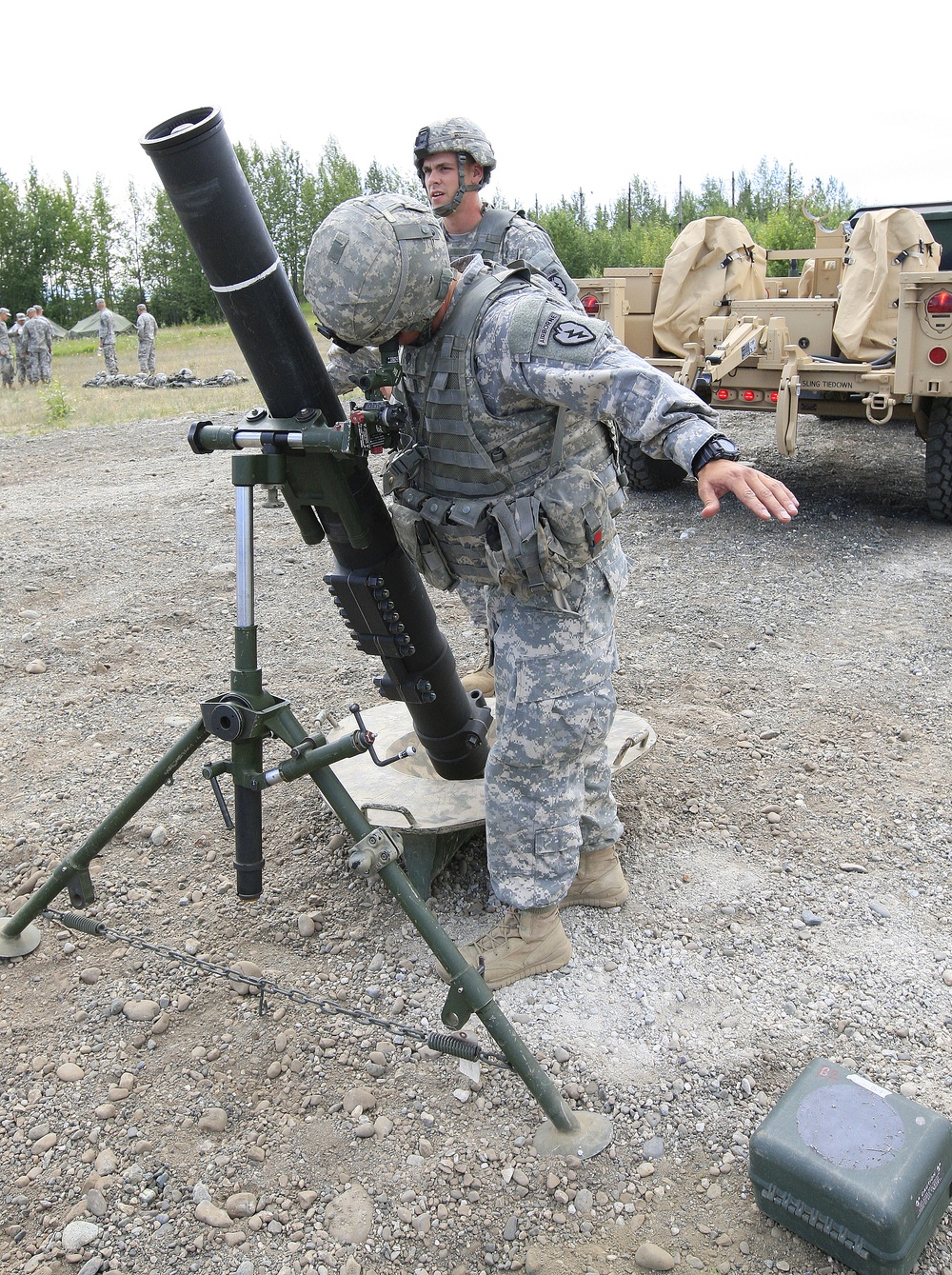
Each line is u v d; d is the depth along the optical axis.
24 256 54.34
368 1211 2.10
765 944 2.84
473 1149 2.24
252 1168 2.21
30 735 4.16
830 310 7.07
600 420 2.42
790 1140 1.96
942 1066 2.40
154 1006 2.67
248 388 16.84
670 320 7.84
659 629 5.08
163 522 7.51
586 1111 2.30
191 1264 2.01
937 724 4.04
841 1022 2.55
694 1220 2.07
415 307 2.15
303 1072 2.45
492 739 3.31
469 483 2.36
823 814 3.45
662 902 3.02
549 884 2.62
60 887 2.66
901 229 6.88
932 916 2.94
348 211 2.13
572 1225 2.07
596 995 2.66
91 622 5.42
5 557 6.59
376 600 2.54
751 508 1.85
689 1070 2.42
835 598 5.47
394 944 2.88
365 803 3.00
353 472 2.39
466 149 3.70
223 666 4.84
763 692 4.35
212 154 1.98
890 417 6.82
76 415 13.77
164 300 55.19
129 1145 2.27
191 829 3.46
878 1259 1.86
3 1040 2.58
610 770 2.89
